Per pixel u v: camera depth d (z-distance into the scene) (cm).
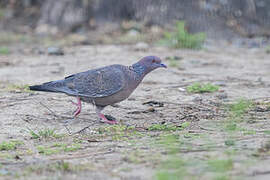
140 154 879
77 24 2894
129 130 1092
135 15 2866
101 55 2225
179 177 728
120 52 2306
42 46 2527
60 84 1155
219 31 2741
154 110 1287
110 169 802
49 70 1891
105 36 2734
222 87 1598
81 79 1143
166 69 1925
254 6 2827
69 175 778
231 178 726
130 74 1145
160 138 995
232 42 2658
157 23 2816
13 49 2450
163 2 2808
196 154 862
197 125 1116
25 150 945
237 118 1167
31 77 1759
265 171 753
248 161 806
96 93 1130
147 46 2461
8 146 957
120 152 905
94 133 1072
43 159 879
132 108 1316
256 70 1927
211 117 1202
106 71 1138
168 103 1371
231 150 876
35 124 1150
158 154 872
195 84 1561
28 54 2311
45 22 2988
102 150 928
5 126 1125
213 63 2073
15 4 3372
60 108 1304
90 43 2589
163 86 1614
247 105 1277
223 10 2788
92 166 821
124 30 2820
